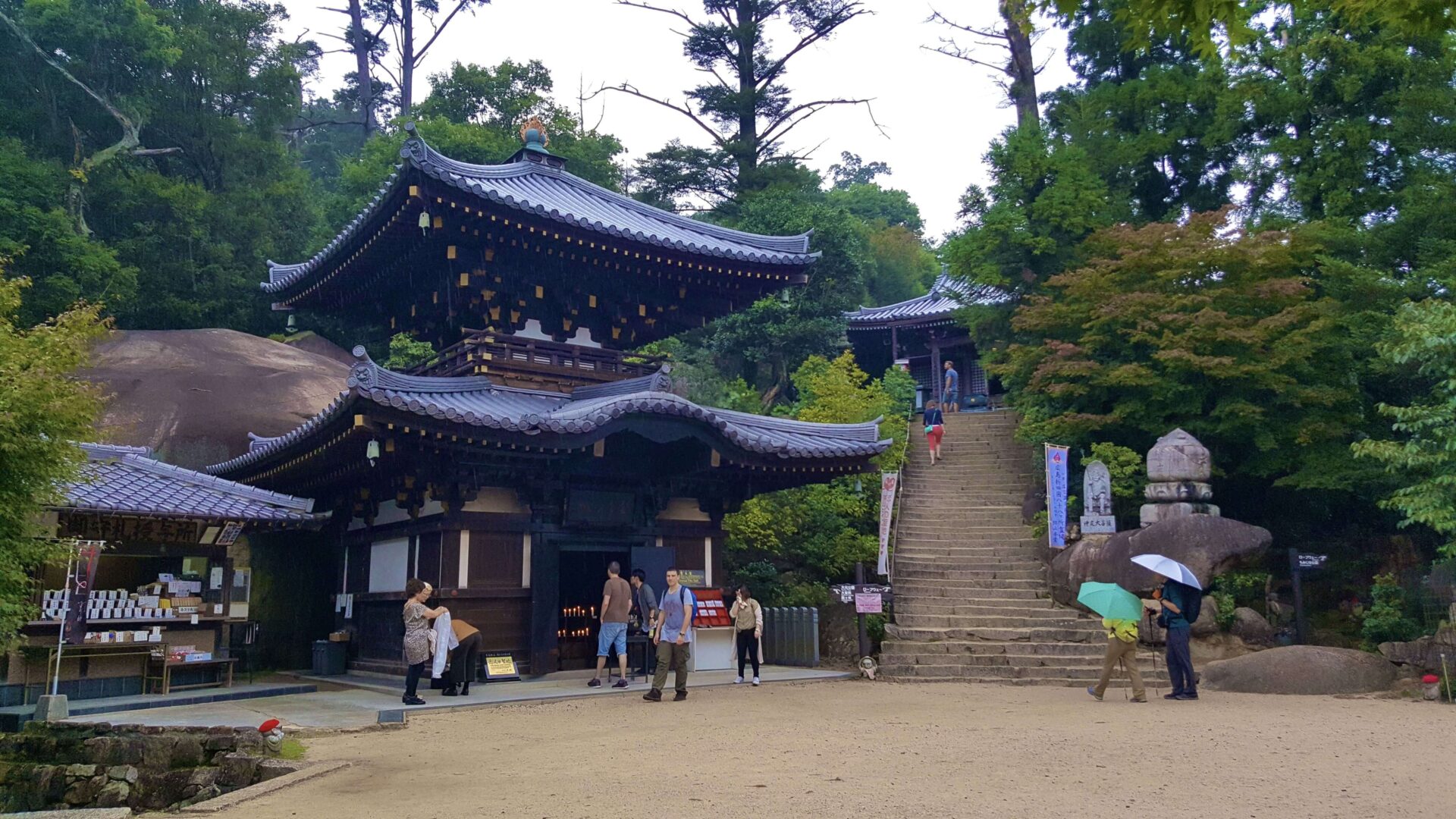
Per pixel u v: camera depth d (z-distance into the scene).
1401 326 15.09
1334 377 19.66
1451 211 19.52
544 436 14.57
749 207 35.38
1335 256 21.16
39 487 10.16
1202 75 25.08
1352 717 11.49
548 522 16.41
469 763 8.73
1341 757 8.62
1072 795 6.95
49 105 30.66
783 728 10.65
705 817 6.34
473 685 14.80
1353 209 21.81
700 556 18.47
